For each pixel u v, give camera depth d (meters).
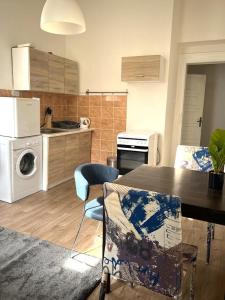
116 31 4.35
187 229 2.75
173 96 4.53
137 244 1.28
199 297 1.79
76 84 4.69
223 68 6.08
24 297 1.74
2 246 2.31
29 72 3.55
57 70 4.12
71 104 4.93
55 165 3.90
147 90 4.25
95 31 4.51
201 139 6.49
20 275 1.94
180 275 1.24
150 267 1.29
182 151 2.64
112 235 1.35
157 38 4.05
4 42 3.55
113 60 4.46
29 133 3.45
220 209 1.39
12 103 3.18
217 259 2.23
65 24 2.33
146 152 3.80
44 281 1.89
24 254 2.20
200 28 4.08
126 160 3.98
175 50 4.26
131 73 4.03
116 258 1.38
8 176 3.21
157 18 4.00
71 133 4.15
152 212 1.17
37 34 4.11
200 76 5.65
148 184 1.82
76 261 2.14
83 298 1.75
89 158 4.87
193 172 2.20
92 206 2.10
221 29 3.95
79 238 2.49
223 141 1.63
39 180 3.74
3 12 3.49
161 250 1.23
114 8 4.31
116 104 4.55
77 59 4.74
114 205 1.27
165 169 2.29
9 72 3.66
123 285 1.90
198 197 1.57
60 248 2.31
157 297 1.79
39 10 4.10
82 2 4.53
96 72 4.63
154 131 4.25
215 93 6.23
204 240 2.54
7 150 3.15
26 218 2.88
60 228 2.68
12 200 3.29
